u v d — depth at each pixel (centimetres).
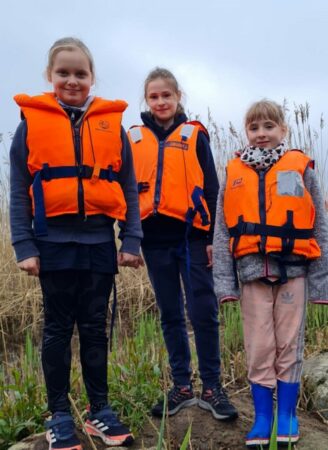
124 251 250
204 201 284
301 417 290
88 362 245
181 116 299
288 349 251
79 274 241
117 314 498
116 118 252
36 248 236
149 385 294
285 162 261
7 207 571
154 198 279
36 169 237
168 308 281
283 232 250
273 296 256
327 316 423
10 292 491
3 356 424
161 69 297
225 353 370
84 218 238
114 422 245
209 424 264
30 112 240
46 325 241
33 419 272
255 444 242
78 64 248
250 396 313
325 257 255
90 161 240
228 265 263
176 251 279
